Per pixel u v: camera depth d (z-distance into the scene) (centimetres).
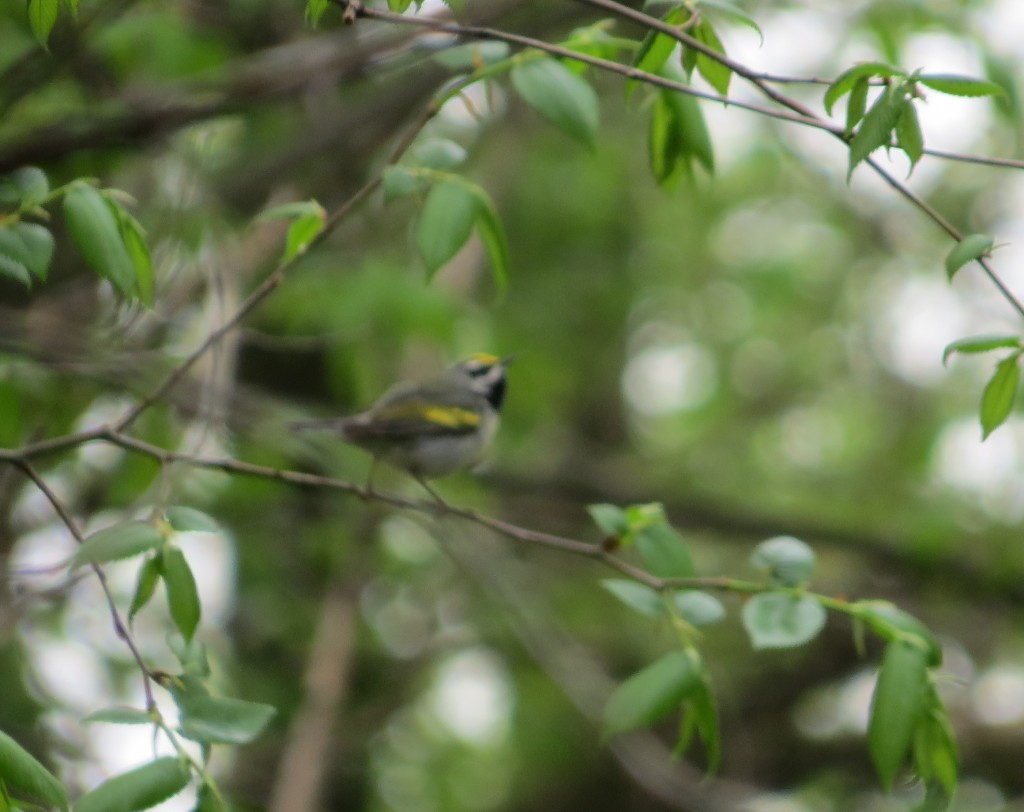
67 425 904
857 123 497
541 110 534
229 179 1061
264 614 1395
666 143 626
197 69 982
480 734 1709
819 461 1981
